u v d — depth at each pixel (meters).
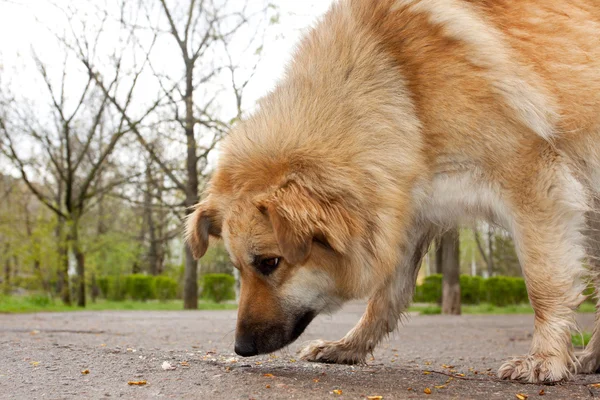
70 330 2.11
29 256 5.14
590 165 1.13
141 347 1.46
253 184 1.02
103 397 0.88
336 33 1.10
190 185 5.19
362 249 1.03
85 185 5.67
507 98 1.05
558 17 1.12
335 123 1.03
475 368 1.29
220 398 0.87
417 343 1.99
